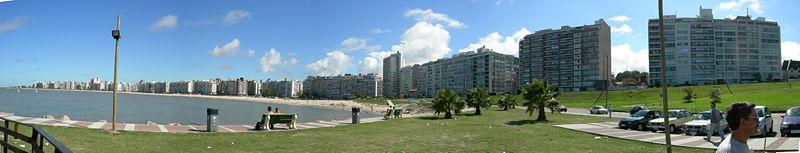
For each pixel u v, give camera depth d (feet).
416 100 497.05
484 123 80.18
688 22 423.64
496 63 520.83
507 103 174.60
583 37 435.53
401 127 67.15
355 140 47.34
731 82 416.46
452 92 104.58
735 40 426.51
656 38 428.15
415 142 46.21
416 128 65.62
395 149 40.37
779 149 32.22
